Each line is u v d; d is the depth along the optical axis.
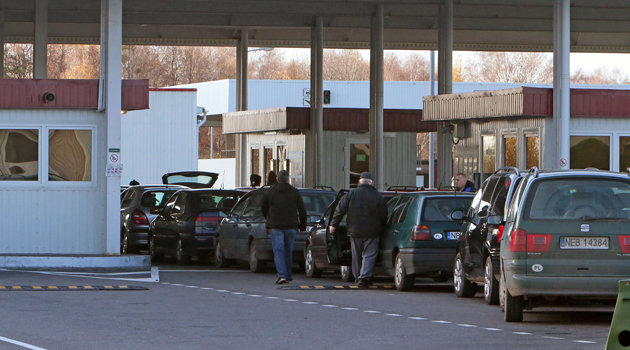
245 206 36.31
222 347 16.62
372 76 60.84
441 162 53.38
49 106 34.25
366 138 67.12
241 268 37.75
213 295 26.03
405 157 67.31
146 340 17.31
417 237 27.09
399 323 20.12
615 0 56.16
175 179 59.88
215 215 38.84
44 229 34.56
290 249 30.42
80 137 34.75
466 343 17.25
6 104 33.97
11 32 74.31
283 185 30.31
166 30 76.06
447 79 56.88
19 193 34.41
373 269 30.48
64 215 34.62
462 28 69.56
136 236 43.56
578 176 20.12
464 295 25.94
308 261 33.28
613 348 14.84
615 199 19.94
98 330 18.55
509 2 56.44
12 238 34.34
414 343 17.23
